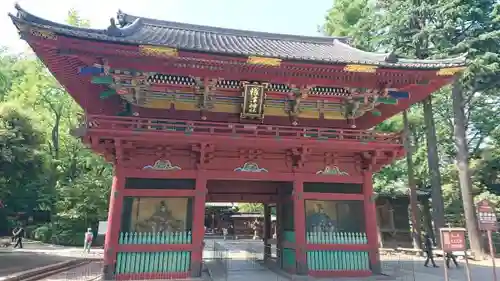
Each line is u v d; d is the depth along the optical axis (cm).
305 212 1485
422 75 1428
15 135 2566
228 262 1972
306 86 1458
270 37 2198
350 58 1702
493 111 3288
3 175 2583
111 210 1311
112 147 1332
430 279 1414
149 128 1320
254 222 5288
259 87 1429
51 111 3981
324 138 1441
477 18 2475
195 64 1303
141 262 1305
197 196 1384
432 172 2583
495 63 2305
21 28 1087
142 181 1374
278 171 1488
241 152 1462
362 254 1474
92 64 1265
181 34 1917
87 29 1243
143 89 1419
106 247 1282
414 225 2606
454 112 2602
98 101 1627
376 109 1698
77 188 3450
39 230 3625
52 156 3850
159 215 1364
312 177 1498
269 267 1728
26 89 3725
